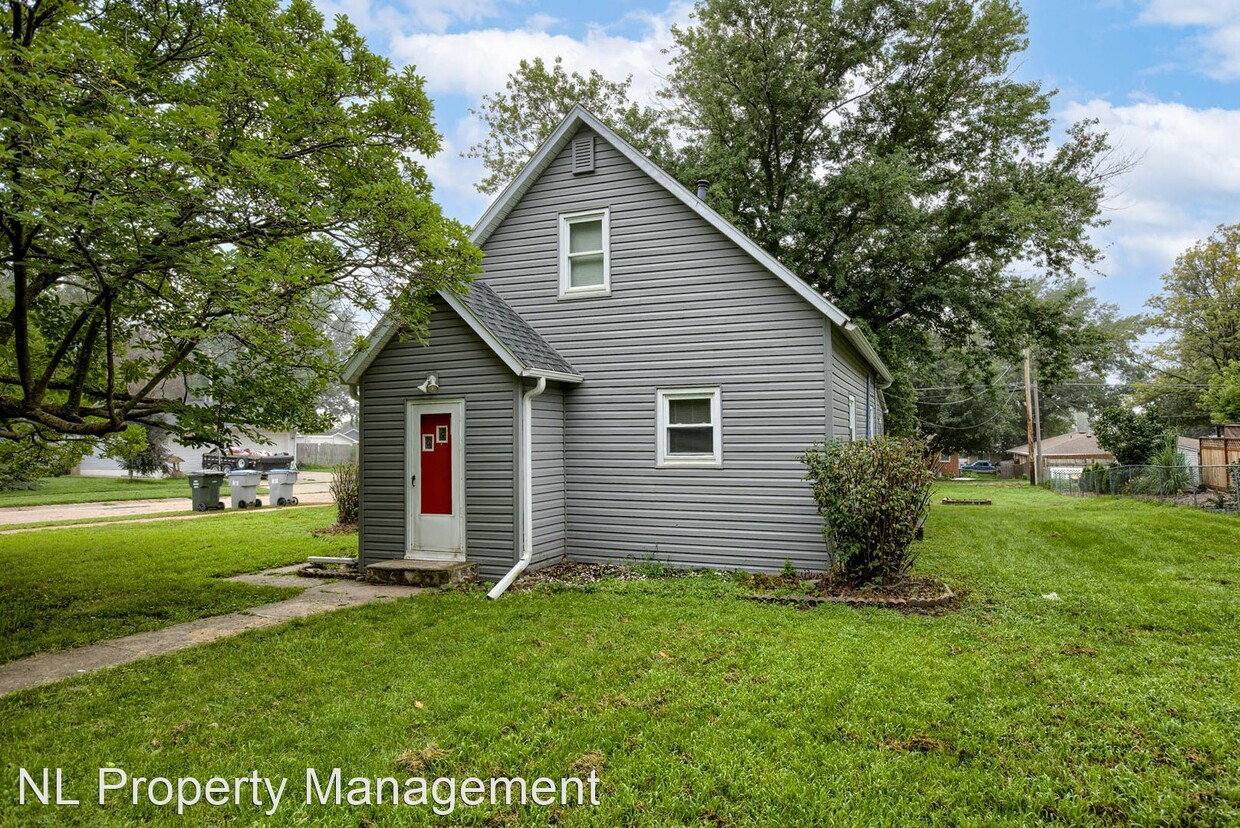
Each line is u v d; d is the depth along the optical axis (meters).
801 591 8.09
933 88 19.81
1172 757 3.81
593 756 3.85
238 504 19.70
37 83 4.89
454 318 9.55
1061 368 19.73
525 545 9.17
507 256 11.02
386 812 3.33
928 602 7.37
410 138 7.95
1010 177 18.06
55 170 5.02
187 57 7.25
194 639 6.41
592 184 10.49
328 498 23.53
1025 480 43.12
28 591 8.58
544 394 9.86
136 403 7.40
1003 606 7.33
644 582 8.71
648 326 10.05
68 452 10.21
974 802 3.39
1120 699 4.58
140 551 11.67
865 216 17.95
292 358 8.35
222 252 6.30
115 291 6.38
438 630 6.50
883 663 5.30
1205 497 17.00
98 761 3.84
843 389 10.55
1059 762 3.77
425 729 4.24
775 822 3.21
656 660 5.50
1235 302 30.69
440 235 7.65
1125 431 23.30
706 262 9.76
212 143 5.93
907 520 7.97
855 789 3.50
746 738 4.06
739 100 20.33
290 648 5.96
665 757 3.84
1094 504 18.98
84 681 5.16
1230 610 6.94
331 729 4.25
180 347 7.86
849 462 8.07
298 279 6.19
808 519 9.06
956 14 19.09
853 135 21.56
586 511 10.25
